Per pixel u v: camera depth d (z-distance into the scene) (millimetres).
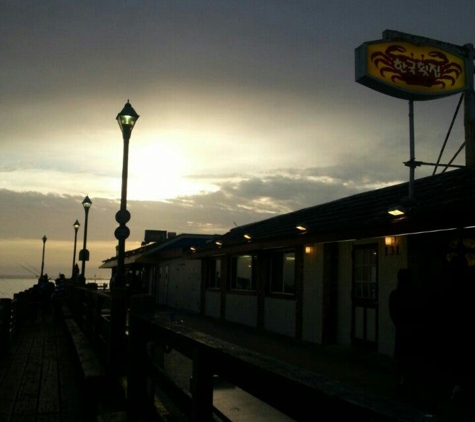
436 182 10484
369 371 8891
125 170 11891
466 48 10828
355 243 11734
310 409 1577
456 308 7152
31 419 5656
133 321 4641
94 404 5578
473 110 10945
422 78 10422
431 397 6996
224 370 2357
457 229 7867
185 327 3375
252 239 15016
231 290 18734
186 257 23109
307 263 13391
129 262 32406
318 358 10258
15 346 11062
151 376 4203
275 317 14977
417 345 7312
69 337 10734
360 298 11430
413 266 9430
